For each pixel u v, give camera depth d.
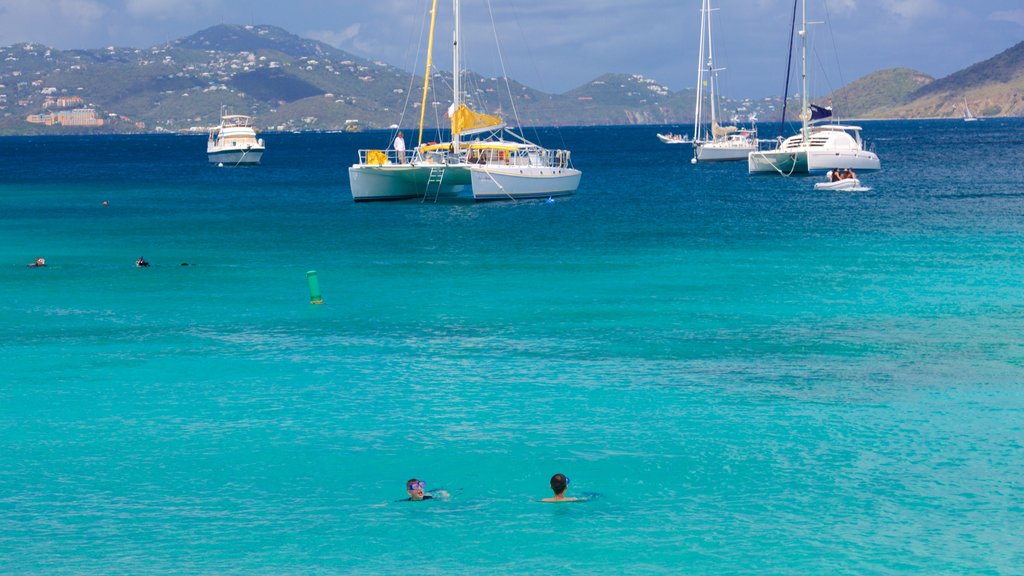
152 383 31.64
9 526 20.67
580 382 31.25
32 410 28.80
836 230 69.94
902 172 132.62
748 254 59.03
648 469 23.61
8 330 39.81
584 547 19.45
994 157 173.00
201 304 45.38
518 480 23.03
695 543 19.61
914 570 18.45
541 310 42.97
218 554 19.31
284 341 37.53
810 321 39.78
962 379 31.02
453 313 42.59
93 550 19.53
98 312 43.53
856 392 29.75
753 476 23.09
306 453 24.97
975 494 21.91
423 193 97.56
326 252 63.34
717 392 29.94
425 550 19.41
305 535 20.14
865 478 22.89
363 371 32.94
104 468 24.03
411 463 24.19
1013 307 41.91
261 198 112.00
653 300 44.94
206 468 23.97
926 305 42.56
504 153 96.25
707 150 178.38
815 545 19.47
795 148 131.62
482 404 29.03
